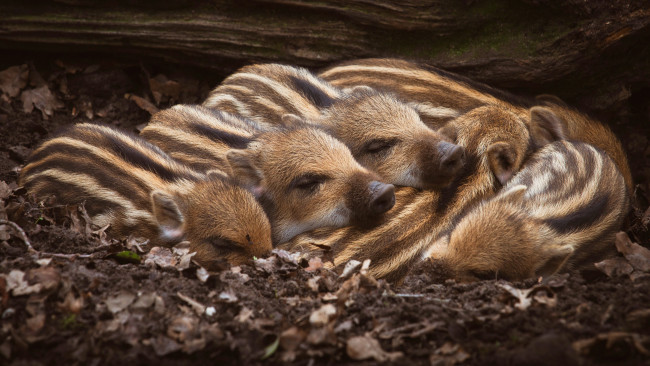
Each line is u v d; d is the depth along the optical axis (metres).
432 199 10.21
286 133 10.85
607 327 6.78
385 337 6.84
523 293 7.65
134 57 14.81
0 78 14.22
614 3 12.15
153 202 9.66
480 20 13.07
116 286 7.43
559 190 9.88
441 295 8.06
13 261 7.66
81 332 6.68
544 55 12.78
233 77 13.05
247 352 6.61
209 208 9.76
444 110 12.20
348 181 10.08
